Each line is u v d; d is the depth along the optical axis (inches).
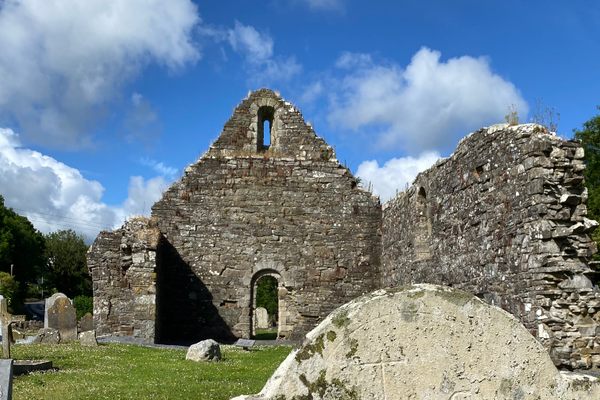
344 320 176.2
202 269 840.9
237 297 838.5
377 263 857.5
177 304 829.8
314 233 858.8
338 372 173.2
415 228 676.1
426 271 630.5
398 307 179.3
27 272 2201.0
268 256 848.9
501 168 468.4
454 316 181.9
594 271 406.6
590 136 1214.9
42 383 370.6
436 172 613.0
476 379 180.9
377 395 174.4
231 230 852.0
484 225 494.9
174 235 844.0
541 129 434.3
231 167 866.1
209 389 358.0
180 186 856.9
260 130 925.8
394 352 177.3
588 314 401.7
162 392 345.1
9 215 2175.2
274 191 864.9
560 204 414.9
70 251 2687.0
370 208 869.8
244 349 655.1
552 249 407.2
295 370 171.5
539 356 186.7
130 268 751.7
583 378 190.7
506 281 452.4
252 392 349.4
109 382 379.2
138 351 590.9
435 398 177.6
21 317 1275.8
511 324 185.6
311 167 874.1
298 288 844.0
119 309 755.4
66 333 708.0
